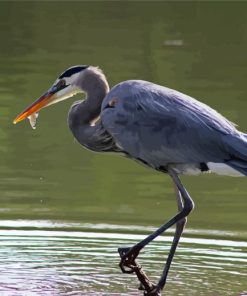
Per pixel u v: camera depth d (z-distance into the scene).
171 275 11.34
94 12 28.36
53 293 10.52
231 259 11.98
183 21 27.50
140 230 12.94
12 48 23.55
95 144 11.23
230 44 24.78
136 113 10.63
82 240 12.54
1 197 14.16
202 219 13.52
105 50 23.48
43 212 13.55
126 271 10.55
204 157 10.48
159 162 10.68
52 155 16.23
